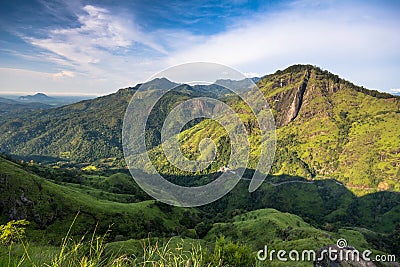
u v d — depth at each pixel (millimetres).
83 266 3443
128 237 52250
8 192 55031
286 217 72000
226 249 7289
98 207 62281
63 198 60188
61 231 51844
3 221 50406
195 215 76375
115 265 3721
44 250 3725
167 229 61875
